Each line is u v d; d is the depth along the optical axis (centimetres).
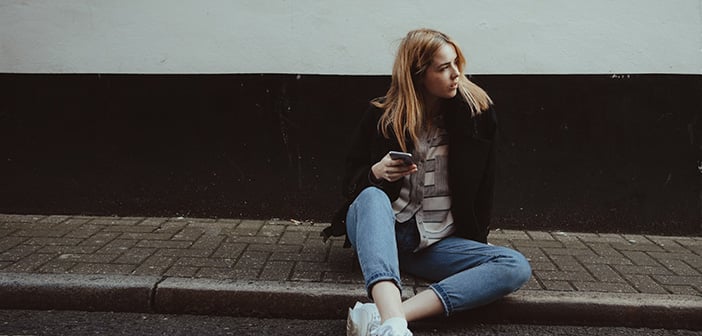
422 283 270
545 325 254
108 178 381
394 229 239
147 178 380
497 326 252
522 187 369
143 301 260
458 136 250
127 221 370
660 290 268
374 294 209
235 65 367
